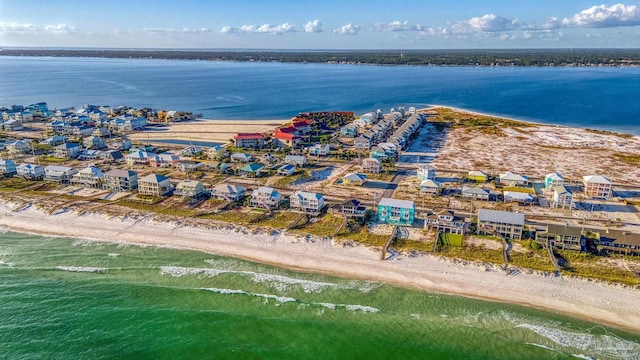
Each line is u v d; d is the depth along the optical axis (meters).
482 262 75.50
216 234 87.94
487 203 104.69
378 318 64.38
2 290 70.44
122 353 58.69
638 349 57.69
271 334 61.78
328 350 59.06
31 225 93.25
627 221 94.19
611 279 70.12
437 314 64.88
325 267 76.38
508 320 63.28
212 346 59.78
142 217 95.19
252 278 73.69
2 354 58.22
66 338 60.84
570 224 92.50
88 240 86.94
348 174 125.06
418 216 95.50
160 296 69.31
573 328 61.47
